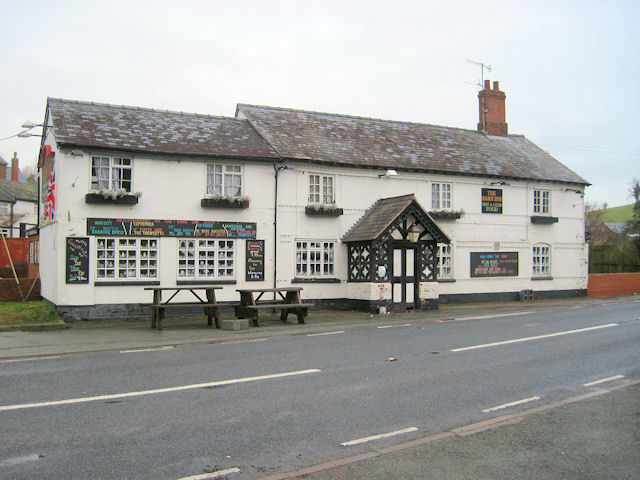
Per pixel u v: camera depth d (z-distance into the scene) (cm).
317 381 950
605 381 970
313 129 2434
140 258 1905
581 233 2923
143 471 559
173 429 688
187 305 1639
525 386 931
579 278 2908
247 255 2064
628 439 669
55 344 1345
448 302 2520
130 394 853
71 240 1795
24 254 2622
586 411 780
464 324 1750
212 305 1652
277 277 2117
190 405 796
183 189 1969
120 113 2072
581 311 2141
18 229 4491
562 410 786
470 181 2583
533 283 2758
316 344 1351
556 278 2831
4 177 5791
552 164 2967
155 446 629
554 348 1288
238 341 1409
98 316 1831
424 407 801
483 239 2614
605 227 5912
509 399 850
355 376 991
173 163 1956
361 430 695
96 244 1842
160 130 2041
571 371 1046
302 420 731
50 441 643
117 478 541
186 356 1184
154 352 1238
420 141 2667
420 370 1045
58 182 1809
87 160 1825
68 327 1667
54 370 1030
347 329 1639
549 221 2783
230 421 723
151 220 1911
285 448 629
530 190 2761
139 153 1889
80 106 2036
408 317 1967
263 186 2103
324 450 624
